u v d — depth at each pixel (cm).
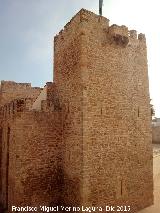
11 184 1258
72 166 1206
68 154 1253
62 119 1334
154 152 3041
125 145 1282
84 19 1193
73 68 1248
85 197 1106
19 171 1188
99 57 1226
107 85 1241
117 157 1241
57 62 1432
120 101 1287
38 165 1240
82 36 1177
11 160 1286
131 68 1358
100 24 1254
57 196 1285
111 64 1270
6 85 1920
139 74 1395
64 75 1345
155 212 1264
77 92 1197
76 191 1157
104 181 1177
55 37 1476
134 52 1384
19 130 1214
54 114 1313
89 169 1132
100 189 1159
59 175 1301
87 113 1154
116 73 1285
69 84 1284
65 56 1342
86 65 1174
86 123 1145
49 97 1413
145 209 1309
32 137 1236
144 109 1403
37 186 1227
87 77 1173
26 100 1241
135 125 1344
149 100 1437
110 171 1204
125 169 1267
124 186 1252
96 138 1172
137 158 1331
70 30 1299
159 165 2395
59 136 1319
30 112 1243
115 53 1292
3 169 1462
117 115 1265
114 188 1209
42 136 1266
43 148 1262
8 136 1405
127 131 1300
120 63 1308
